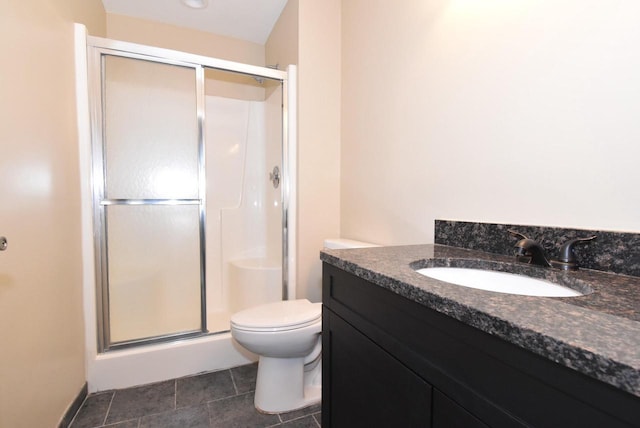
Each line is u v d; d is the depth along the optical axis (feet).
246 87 8.62
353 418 2.69
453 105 3.82
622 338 1.17
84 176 4.92
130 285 6.04
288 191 6.59
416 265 2.76
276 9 7.05
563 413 1.20
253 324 4.37
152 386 5.22
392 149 4.97
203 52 7.95
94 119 5.20
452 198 3.85
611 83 2.39
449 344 1.72
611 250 2.35
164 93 6.03
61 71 4.30
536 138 2.91
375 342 2.38
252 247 8.73
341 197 6.55
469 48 3.59
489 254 3.21
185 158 6.24
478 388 1.56
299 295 6.46
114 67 5.59
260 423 4.37
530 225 2.91
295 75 6.33
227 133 8.50
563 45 2.69
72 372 4.45
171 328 6.24
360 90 5.83
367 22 5.59
